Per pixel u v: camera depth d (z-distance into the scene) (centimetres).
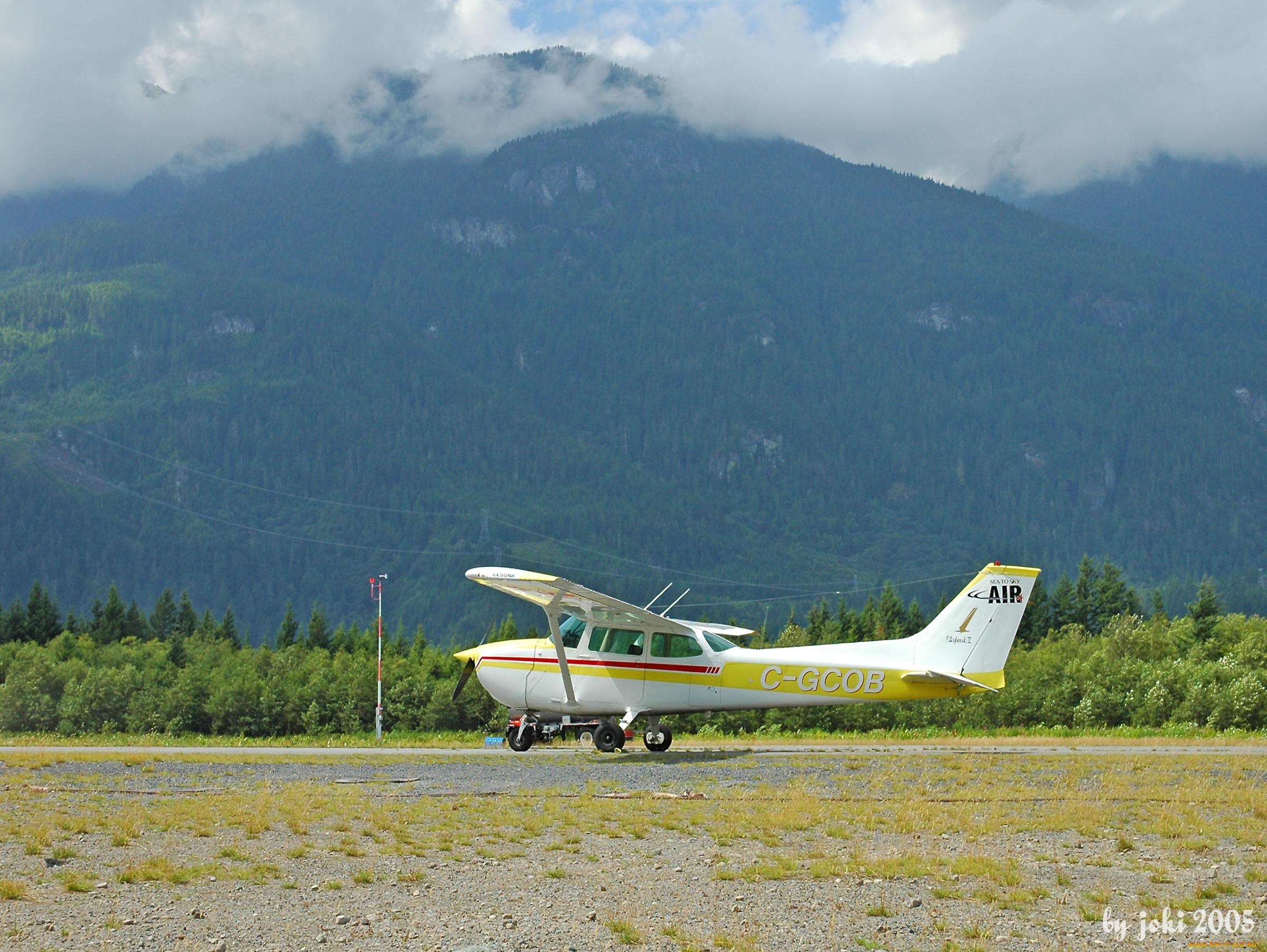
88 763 2408
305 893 1171
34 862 1280
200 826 1493
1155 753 2561
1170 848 1420
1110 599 11556
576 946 1013
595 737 2662
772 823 1546
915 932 1065
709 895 1177
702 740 3388
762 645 8306
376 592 4831
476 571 2414
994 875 1258
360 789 1884
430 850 1379
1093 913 1126
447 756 2608
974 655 2583
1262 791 1833
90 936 1015
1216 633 7331
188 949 990
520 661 2672
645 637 2612
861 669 2600
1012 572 2591
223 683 6844
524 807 1702
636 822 1569
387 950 998
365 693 6562
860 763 2298
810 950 1013
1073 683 5109
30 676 6950
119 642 10869
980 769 2156
